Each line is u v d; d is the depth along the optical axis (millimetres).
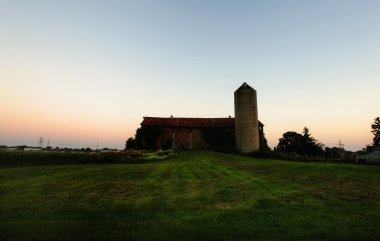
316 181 16188
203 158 35812
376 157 31516
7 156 28453
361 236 7062
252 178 17672
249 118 46844
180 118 60781
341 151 65938
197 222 8266
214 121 59500
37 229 7621
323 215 8992
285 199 11461
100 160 31656
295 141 64750
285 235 7129
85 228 7707
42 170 23078
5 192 13531
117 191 13570
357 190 13328
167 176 19078
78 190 13891
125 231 7465
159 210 9781
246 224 8062
